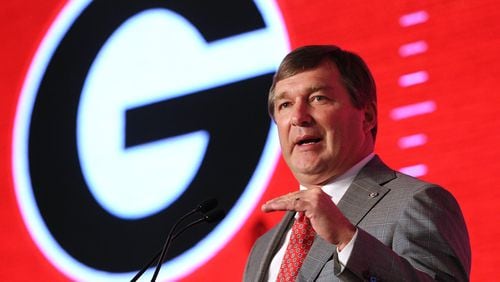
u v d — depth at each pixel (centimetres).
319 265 357
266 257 396
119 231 612
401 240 347
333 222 312
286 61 404
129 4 656
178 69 623
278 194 564
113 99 642
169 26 635
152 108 625
